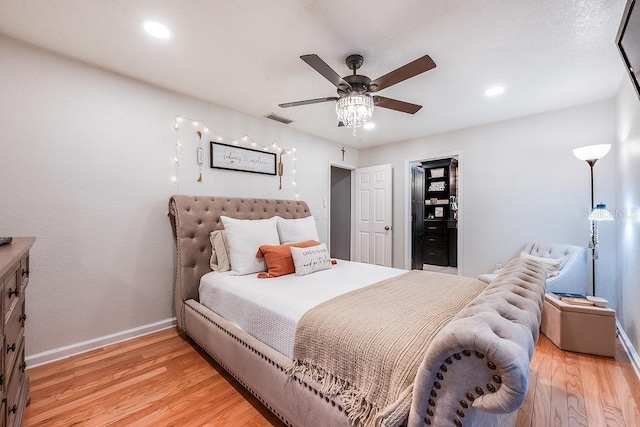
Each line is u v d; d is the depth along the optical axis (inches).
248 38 72.8
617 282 104.1
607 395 64.9
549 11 62.4
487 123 140.2
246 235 95.7
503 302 37.8
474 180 145.3
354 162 194.4
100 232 88.0
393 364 40.4
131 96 94.0
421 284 76.5
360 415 41.6
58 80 80.3
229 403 63.1
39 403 61.8
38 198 77.4
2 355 39.3
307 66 86.6
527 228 129.7
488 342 27.6
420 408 33.1
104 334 88.9
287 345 57.5
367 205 189.5
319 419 47.5
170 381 70.9
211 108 115.4
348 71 88.2
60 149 80.7
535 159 127.1
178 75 92.7
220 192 118.9
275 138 141.0
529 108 120.1
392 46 75.6
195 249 100.0
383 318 51.2
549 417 58.2
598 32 69.4
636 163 81.2
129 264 94.0
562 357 81.9
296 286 76.5
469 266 146.7
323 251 101.1
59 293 80.7
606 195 110.6
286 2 60.2
